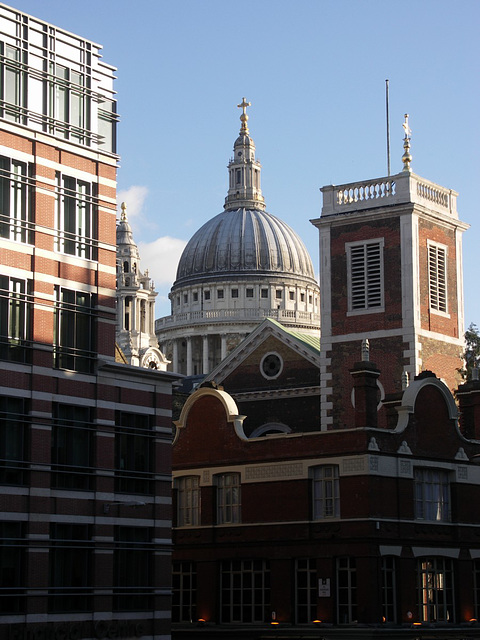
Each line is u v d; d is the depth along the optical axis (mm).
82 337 64188
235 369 103438
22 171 62406
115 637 62969
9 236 61156
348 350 93875
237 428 76625
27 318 61406
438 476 75125
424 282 93438
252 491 75062
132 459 65812
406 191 93375
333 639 68688
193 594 76875
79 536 62281
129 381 66062
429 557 73438
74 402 62938
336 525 70875
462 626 73688
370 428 70625
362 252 94438
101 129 68000
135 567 65062
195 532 77062
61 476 61844
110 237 66375
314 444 72625
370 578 68875
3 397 59688
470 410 80750
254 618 73875
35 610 59250
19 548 59469
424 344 92312
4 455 59281
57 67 65312
